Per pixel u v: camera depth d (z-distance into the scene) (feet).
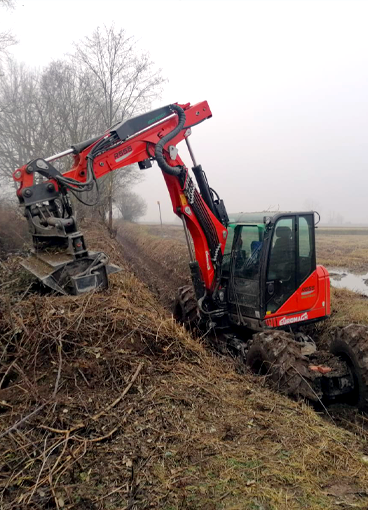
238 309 19.89
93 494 8.83
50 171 16.88
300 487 9.36
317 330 24.30
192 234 20.68
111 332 14.80
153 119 18.62
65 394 12.05
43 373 12.83
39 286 17.87
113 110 64.59
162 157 18.04
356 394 15.29
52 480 9.12
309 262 19.03
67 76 63.26
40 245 18.31
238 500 8.82
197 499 8.81
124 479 9.29
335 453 10.87
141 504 8.61
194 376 14.20
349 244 73.61
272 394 14.08
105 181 65.10
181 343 15.92
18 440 10.25
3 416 11.10
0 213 39.19
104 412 11.47
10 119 71.00
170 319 17.24
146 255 61.62
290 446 10.93
